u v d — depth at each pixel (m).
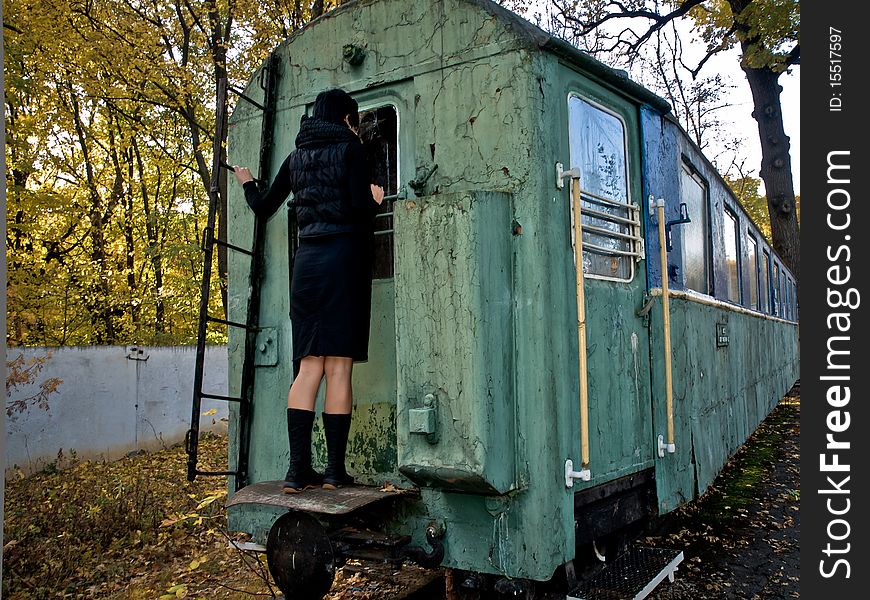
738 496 6.56
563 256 3.07
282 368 3.66
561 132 3.20
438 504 3.04
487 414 2.72
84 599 4.64
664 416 3.98
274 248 3.75
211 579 4.92
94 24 11.38
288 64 3.80
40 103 13.05
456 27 3.20
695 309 4.79
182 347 11.23
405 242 2.89
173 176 17.94
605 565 3.55
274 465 3.65
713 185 6.12
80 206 14.83
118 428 9.95
